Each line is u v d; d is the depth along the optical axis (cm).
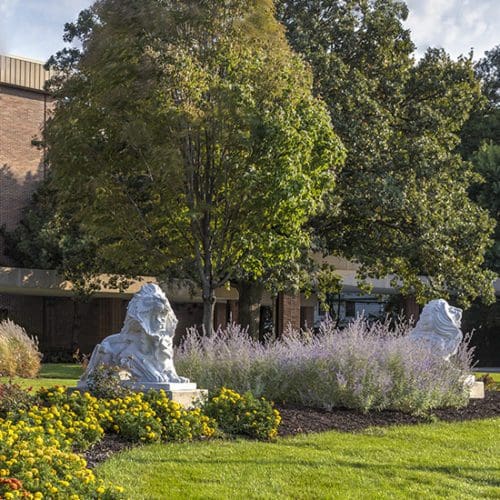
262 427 1224
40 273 3728
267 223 2114
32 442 898
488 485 1016
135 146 2042
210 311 2166
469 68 3278
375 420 1435
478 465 1110
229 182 2059
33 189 4134
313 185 2147
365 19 3155
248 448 1113
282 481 955
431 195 3022
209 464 1006
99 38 2103
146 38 2059
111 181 2123
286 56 2138
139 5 2056
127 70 2031
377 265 3066
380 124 2934
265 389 1568
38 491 743
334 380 1520
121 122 2052
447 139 3269
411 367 1551
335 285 3275
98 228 2212
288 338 1794
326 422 1377
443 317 1758
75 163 2100
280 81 2089
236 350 1628
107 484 848
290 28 3016
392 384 1517
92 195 2138
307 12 3100
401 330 1850
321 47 2944
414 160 3023
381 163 2930
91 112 2081
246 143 1991
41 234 3662
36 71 4169
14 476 770
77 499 754
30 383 1897
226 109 2012
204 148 2092
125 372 1364
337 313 5069
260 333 4684
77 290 3684
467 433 1354
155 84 1997
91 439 1059
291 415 1401
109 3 2097
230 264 2230
